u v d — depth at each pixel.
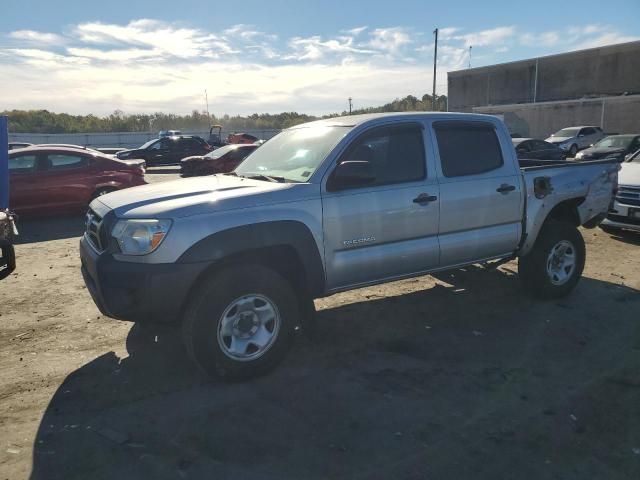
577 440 3.03
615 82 40.31
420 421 3.23
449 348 4.30
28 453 2.93
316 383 3.72
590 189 5.54
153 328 4.78
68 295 5.82
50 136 47.12
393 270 4.34
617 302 5.40
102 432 3.12
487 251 4.88
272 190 3.81
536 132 40.56
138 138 50.72
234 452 2.93
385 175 4.29
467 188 4.63
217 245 3.50
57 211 10.48
